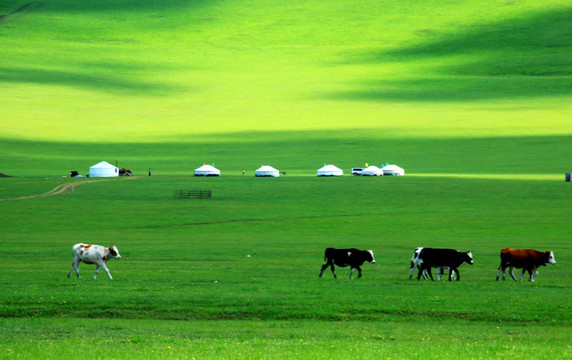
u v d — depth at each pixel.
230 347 19.67
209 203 97.50
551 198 100.31
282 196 106.00
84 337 21.09
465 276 35.78
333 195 106.81
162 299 26.45
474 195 104.75
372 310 25.38
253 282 31.91
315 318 24.59
